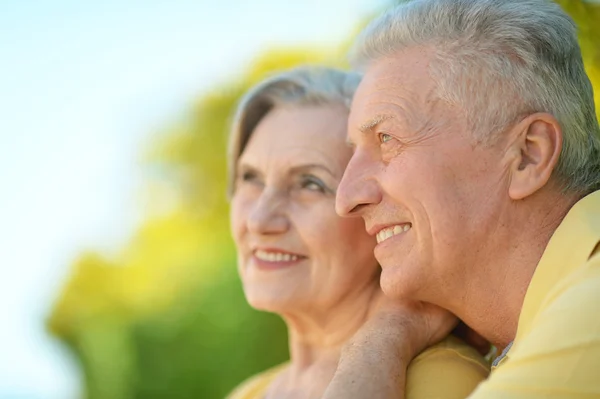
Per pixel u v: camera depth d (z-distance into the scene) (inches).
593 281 74.6
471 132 89.9
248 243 120.9
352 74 122.0
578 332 71.1
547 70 89.5
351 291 115.3
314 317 117.1
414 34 95.0
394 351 94.6
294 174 116.6
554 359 71.1
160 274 413.4
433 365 95.0
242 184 124.0
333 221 113.8
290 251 115.3
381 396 88.2
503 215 89.1
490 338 95.0
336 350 116.1
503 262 89.7
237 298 339.6
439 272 91.7
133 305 443.8
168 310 381.1
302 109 119.2
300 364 119.4
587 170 90.6
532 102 89.2
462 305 93.6
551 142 88.3
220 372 344.8
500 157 89.4
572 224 83.9
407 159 91.7
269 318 330.0
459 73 90.7
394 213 93.8
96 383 454.6
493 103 89.4
